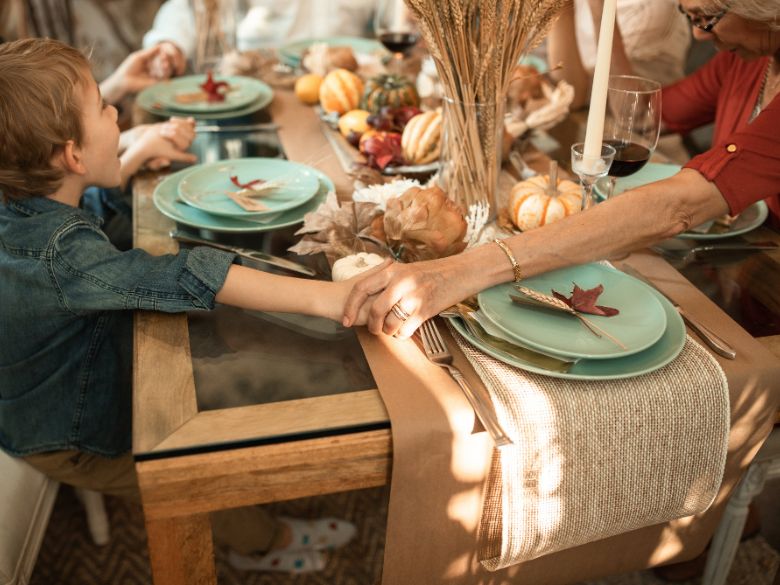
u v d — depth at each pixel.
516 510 0.84
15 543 1.09
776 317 0.98
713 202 1.03
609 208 0.99
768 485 1.44
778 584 1.28
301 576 1.57
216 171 1.33
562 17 1.71
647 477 0.86
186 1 2.31
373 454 0.81
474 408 0.80
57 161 1.03
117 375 1.12
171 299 0.96
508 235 1.14
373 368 0.87
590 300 0.92
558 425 0.81
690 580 1.56
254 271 0.98
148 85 1.90
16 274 1.00
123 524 1.68
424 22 1.03
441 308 0.92
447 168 1.16
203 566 0.87
